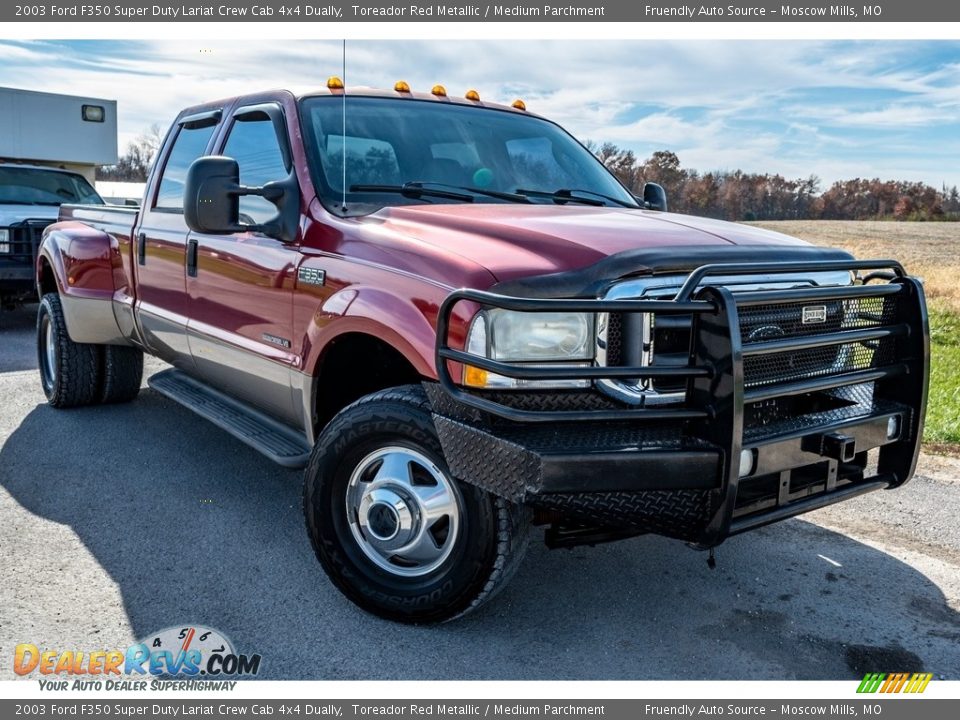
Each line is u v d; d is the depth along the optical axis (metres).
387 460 3.18
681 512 2.77
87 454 5.18
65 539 3.94
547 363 2.85
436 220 3.39
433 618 3.12
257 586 3.53
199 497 4.51
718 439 2.71
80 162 15.16
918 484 5.04
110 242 5.66
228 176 3.62
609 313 2.85
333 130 3.98
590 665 3.02
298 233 3.71
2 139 14.06
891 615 3.42
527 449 2.64
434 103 4.46
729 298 2.70
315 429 3.67
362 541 3.27
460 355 2.76
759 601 3.52
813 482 3.08
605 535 3.18
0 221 10.14
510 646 3.13
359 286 3.29
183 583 3.54
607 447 2.68
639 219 3.59
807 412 3.12
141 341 5.44
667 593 3.57
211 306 4.37
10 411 6.15
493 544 2.93
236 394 4.49
